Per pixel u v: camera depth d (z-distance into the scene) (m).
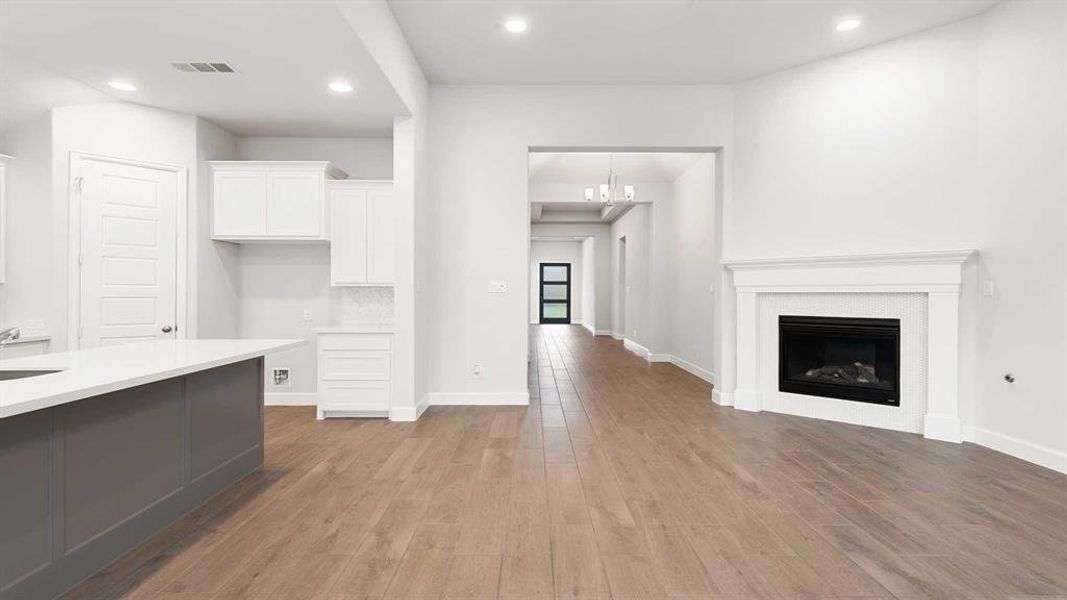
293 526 2.57
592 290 14.77
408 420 4.68
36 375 2.27
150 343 3.33
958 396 4.05
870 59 4.45
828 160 4.66
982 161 3.92
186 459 2.72
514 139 5.26
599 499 2.91
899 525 2.58
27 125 4.18
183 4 2.84
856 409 4.54
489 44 4.41
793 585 2.06
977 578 2.11
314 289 5.39
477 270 5.29
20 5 2.85
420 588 2.04
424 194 5.08
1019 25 3.64
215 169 4.93
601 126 5.27
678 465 3.48
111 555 2.21
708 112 5.25
